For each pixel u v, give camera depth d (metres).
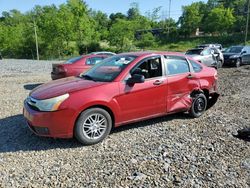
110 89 4.92
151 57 5.57
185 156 4.34
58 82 5.30
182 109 6.06
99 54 11.40
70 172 3.83
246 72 16.33
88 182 3.58
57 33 52.41
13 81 13.38
